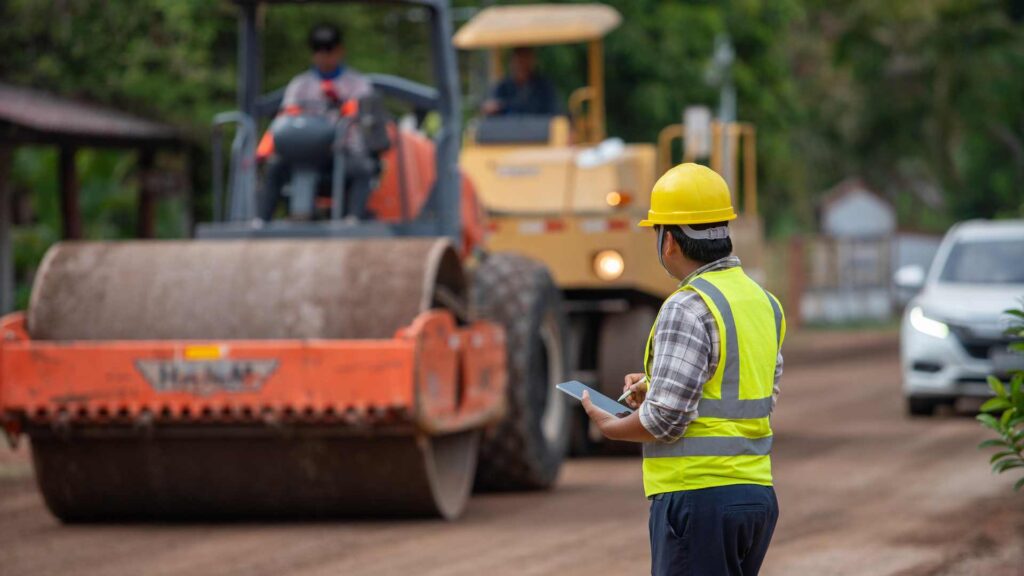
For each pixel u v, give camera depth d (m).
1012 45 87.12
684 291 9.80
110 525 20.48
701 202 9.98
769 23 62.25
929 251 90.75
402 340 18.64
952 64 87.62
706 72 56.31
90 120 38.66
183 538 19.31
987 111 88.56
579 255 28.00
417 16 48.97
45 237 43.16
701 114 28.33
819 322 81.06
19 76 40.97
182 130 41.44
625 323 28.34
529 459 23.09
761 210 89.06
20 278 42.72
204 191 45.62
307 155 21.31
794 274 79.50
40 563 17.62
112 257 20.16
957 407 37.47
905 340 34.19
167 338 19.52
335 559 17.77
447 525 20.30
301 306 19.45
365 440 19.33
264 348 18.78
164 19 40.22
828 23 92.81
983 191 107.62
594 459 28.72
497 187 28.48
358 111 20.91
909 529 20.03
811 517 21.03
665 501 9.77
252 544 18.80
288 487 19.77
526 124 29.25
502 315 23.14
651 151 28.64
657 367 9.69
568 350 24.75
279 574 16.89
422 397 18.70
